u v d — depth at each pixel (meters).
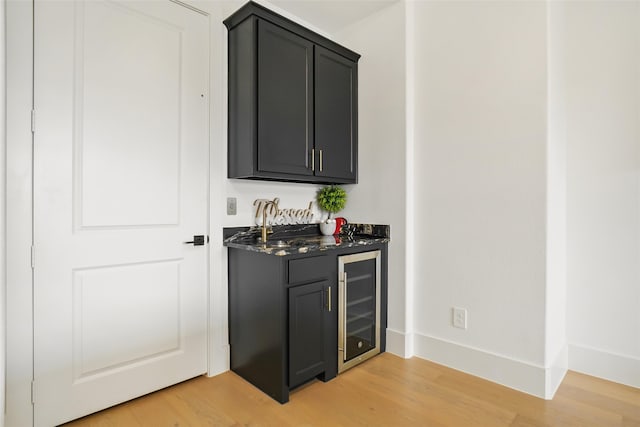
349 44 2.78
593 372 2.15
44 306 1.60
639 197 2.01
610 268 2.10
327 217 2.91
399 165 2.47
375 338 2.46
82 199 1.71
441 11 2.34
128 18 1.84
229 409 1.81
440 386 2.04
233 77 2.19
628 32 2.04
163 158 1.98
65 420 1.67
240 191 2.33
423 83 2.43
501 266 2.07
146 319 1.93
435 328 2.37
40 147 1.58
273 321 1.92
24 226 1.55
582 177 2.19
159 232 1.97
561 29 2.13
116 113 1.81
